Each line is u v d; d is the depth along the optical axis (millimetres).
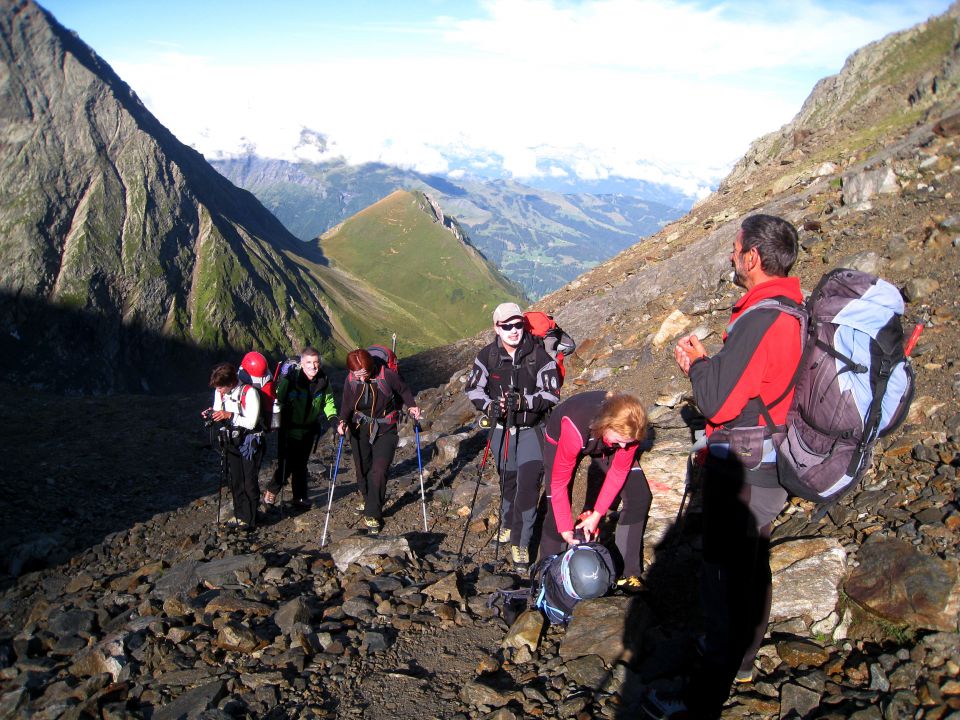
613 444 4762
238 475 8859
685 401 8781
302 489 9711
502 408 6223
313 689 4578
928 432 5957
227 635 5230
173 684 4812
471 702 4227
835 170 18453
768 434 3451
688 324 11617
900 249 10531
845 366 3143
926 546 4453
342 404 8148
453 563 6840
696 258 15031
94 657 5336
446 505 8891
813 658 3959
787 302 3322
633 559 5332
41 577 8586
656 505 6168
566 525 5070
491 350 6336
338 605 6043
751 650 3867
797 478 3326
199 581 6949
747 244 3482
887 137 19422
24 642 6035
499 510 7438
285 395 9297
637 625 4676
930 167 13273
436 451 11250
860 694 3600
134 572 7938
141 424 17547
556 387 6113
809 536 5113
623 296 15812
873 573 4254
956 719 3174
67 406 19406
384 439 8242
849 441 3176
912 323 8211
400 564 6668
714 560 3623
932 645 3695
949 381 6551
